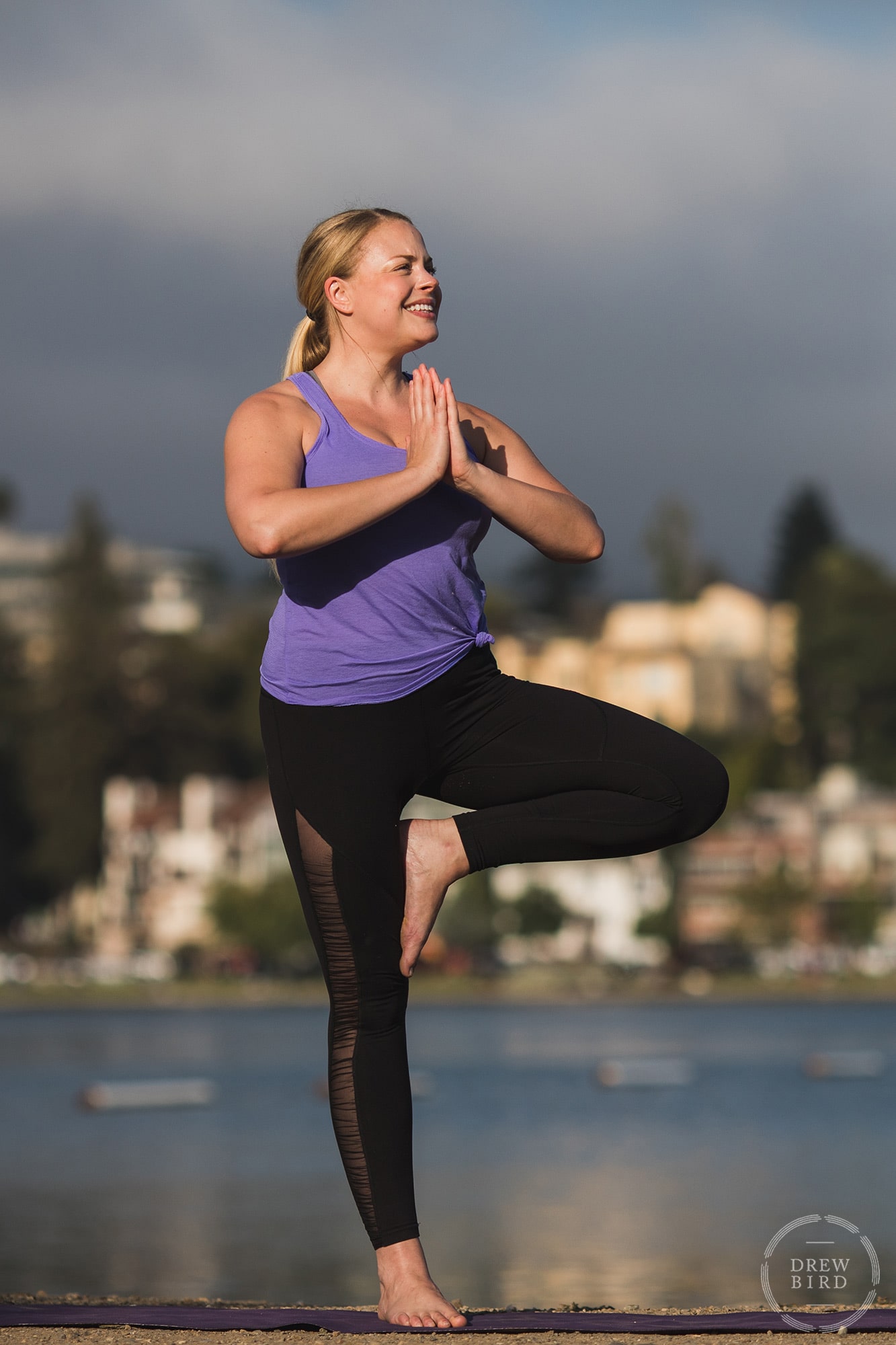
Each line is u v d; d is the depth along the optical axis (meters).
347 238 8.52
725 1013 162.12
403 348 8.52
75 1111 71.44
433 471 8.02
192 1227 34.38
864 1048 110.00
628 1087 82.12
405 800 8.52
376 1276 26.80
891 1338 8.47
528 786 8.48
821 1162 47.97
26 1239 32.09
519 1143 55.50
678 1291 23.56
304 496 7.86
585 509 8.68
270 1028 145.38
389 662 8.23
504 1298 23.09
